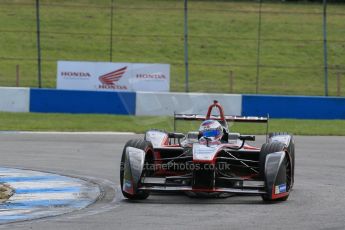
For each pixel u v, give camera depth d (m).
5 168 50.91
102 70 102.81
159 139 41.88
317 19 174.25
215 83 135.25
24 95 95.88
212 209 35.12
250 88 132.88
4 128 79.75
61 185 43.69
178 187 37.06
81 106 96.50
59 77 102.69
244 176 41.84
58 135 74.44
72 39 159.88
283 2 177.50
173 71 142.25
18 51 152.00
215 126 39.19
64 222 31.58
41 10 175.50
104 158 57.50
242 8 178.00
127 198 38.66
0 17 170.00
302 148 66.88
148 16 175.00
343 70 147.12
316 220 32.16
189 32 166.88
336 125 90.31
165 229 29.80
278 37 164.62
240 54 155.38
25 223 31.39
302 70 147.00
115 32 164.38
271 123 90.69
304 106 96.62
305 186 44.22
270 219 32.31
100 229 29.86
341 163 56.69
